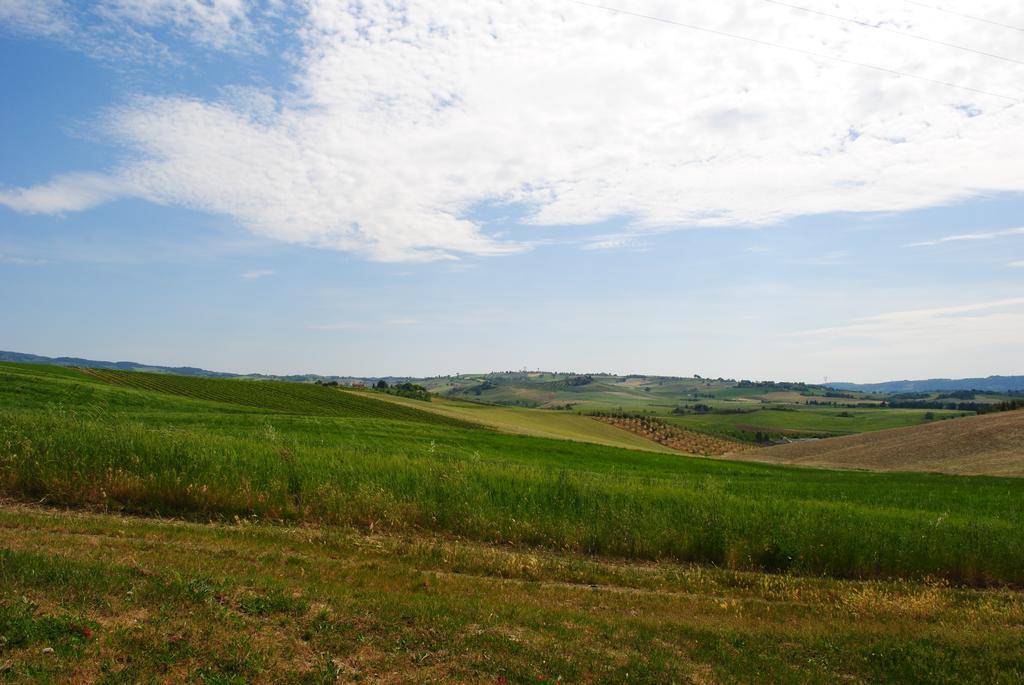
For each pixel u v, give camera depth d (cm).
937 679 780
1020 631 984
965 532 1482
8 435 1472
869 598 1130
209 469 1453
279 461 1590
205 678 582
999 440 6219
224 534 1159
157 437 1609
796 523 1464
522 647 736
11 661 563
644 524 1426
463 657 698
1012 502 2242
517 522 1405
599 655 750
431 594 929
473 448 3409
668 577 1218
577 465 3209
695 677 732
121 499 1334
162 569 828
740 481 2848
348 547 1183
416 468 1689
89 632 621
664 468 3816
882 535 1431
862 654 845
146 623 666
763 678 745
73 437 1497
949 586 1306
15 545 892
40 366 6419
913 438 7212
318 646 683
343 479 1535
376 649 693
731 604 1067
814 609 1068
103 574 764
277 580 872
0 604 652
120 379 6519
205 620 687
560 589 1057
